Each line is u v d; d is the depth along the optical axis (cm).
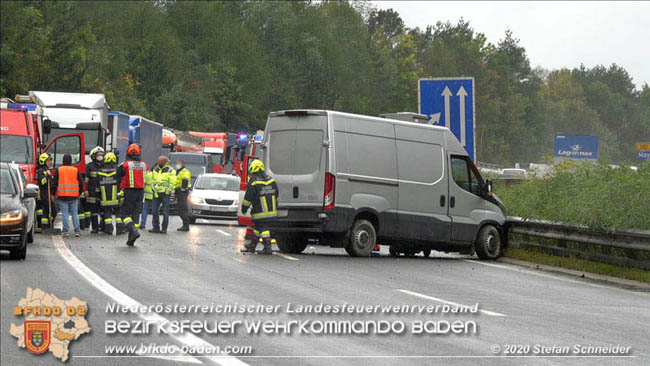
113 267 2758
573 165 4453
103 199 4338
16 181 3059
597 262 3438
